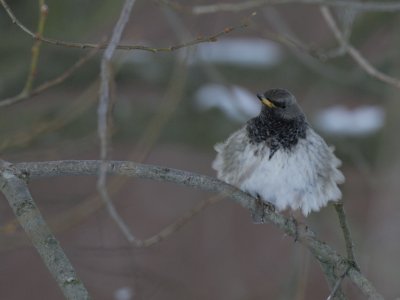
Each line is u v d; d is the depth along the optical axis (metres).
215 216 15.42
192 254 14.83
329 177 9.24
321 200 9.23
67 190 14.04
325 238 13.27
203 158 16.48
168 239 14.98
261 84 15.23
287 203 9.20
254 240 15.23
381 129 13.72
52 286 13.91
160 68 14.85
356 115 14.90
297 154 9.04
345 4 10.05
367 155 14.55
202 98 14.83
